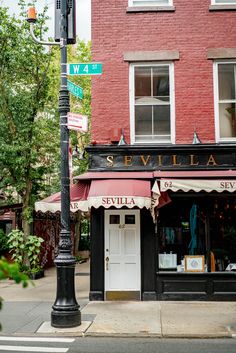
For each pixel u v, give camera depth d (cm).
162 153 1205
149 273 1193
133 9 1267
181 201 1220
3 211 2130
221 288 1173
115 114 1247
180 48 1258
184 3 1270
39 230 2039
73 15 977
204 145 1197
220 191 1110
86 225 3612
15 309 1070
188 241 1211
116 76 1259
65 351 725
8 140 1820
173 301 1170
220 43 1254
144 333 837
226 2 1283
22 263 1753
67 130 930
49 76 2012
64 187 914
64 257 891
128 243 1209
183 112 1239
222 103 1252
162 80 1268
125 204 1096
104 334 836
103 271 1198
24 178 1831
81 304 1131
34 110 1834
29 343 780
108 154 1212
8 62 1797
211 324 907
